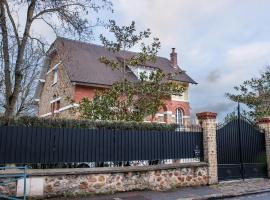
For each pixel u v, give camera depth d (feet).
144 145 36.35
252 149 45.50
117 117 48.29
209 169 39.24
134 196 31.32
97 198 30.09
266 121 47.73
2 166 28.55
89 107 47.83
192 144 39.78
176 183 36.52
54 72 85.46
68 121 32.60
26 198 28.17
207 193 33.81
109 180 32.37
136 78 79.61
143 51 55.16
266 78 76.33
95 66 78.18
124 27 53.83
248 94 76.48
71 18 43.09
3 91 50.08
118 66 56.44
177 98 88.89
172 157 38.01
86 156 32.65
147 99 51.24
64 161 31.40
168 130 38.60
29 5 42.24
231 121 43.96
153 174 35.12
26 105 69.10
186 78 92.32
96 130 33.65
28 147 29.94
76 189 30.53
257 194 35.53
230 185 39.04
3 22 39.47
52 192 29.35
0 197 26.27
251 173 44.45
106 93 50.31
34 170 29.01
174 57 100.73
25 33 41.86
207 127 40.24
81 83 70.03
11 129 29.45
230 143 42.91
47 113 87.35
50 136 31.12
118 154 34.53
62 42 46.50
